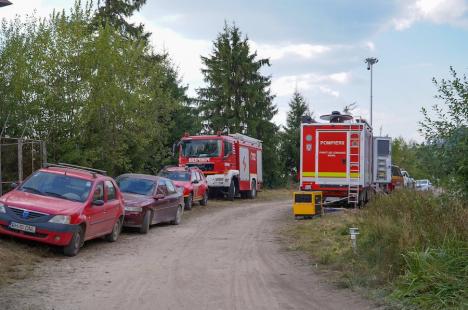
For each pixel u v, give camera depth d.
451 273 7.84
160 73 29.64
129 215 15.53
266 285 9.09
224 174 29.55
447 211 10.74
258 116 47.50
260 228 17.73
